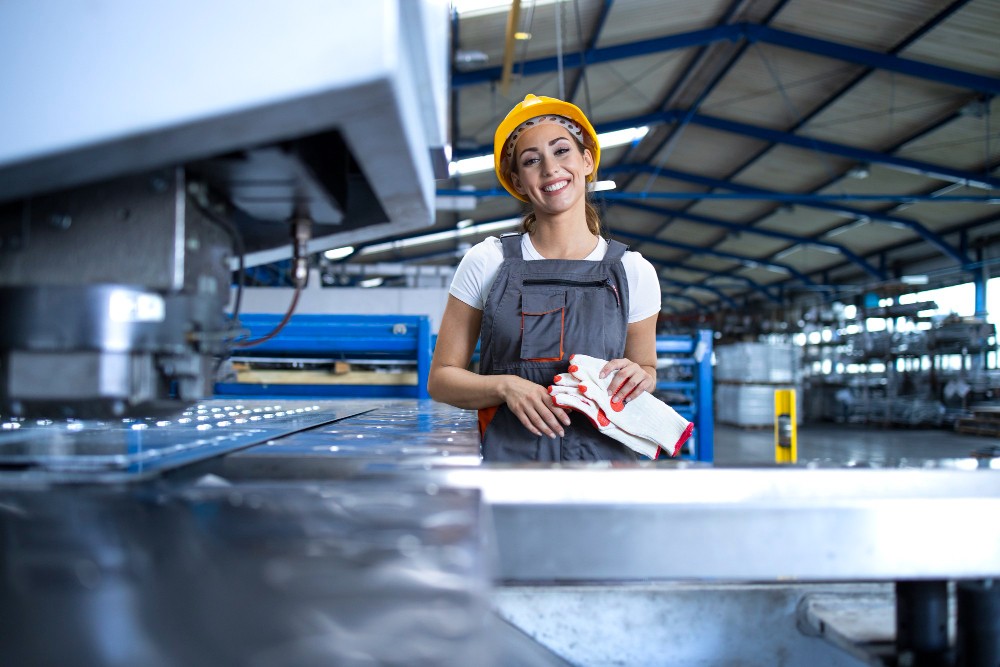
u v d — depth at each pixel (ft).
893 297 35.50
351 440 2.59
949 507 1.80
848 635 2.07
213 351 2.04
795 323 44.16
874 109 26.20
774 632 2.38
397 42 1.46
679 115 29.89
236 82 1.45
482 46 22.71
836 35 22.84
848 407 38.83
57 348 1.74
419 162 2.00
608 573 1.76
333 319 9.08
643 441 3.43
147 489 1.60
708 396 11.46
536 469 1.87
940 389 33.91
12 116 1.51
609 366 3.57
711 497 1.84
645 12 22.27
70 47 1.50
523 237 4.33
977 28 20.40
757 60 25.08
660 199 41.78
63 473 1.69
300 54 1.44
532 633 2.37
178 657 0.99
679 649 2.37
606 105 29.45
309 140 1.96
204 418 3.70
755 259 49.32
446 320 4.34
